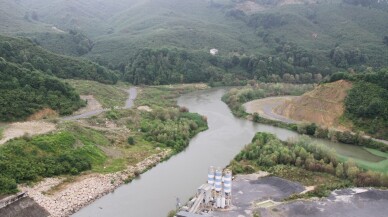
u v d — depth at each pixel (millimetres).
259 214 73000
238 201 78562
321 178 89438
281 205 76875
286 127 137000
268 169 94188
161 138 116062
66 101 134625
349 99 135250
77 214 73625
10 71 129250
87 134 106750
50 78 137375
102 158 98188
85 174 88875
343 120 131500
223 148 114875
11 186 75125
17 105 117438
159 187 87062
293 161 96812
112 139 112000
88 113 134125
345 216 73312
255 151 102375
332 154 97500
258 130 134875
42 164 85500
